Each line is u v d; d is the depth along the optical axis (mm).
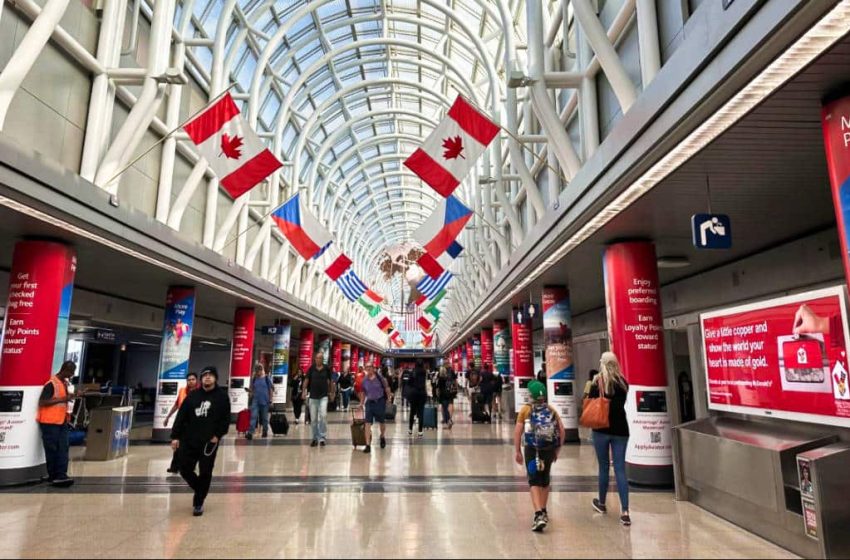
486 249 23406
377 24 25391
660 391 8070
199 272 12773
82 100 9789
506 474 8531
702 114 4781
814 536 4473
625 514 5688
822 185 6660
